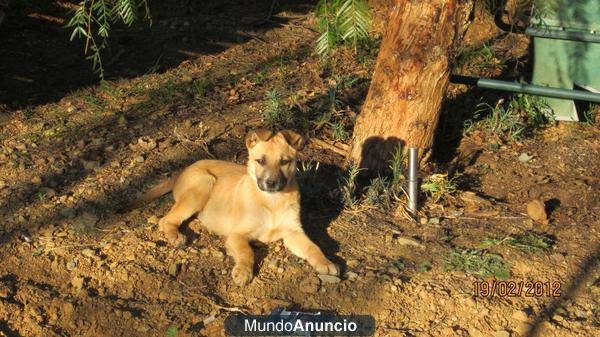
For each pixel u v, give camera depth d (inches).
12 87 134.3
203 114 126.3
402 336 88.7
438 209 106.3
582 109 125.3
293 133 100.0
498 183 111.7
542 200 107.3
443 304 91.2
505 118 120.6
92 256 99.0
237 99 130.4
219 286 95.3
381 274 94.9
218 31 155.3
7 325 92.0
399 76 107.9
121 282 95.7
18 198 108.9
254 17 161.0
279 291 94.1
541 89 114.4
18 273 97.6
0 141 120.8
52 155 117.5
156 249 99.5
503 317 89.7
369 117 111.1
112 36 151.9
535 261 96.2
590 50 119.9
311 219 104.6
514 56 140.9
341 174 112.0
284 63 141.9
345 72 137.4
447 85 109.2
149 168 114.5
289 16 161.8
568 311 90.2
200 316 91.7
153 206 107.7
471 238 100.8
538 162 114.6
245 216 99.3
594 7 116.7
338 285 93.8
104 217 105.7
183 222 104.9
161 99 131.1
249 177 99.9
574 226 102.2
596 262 95.9
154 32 154.5
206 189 103.8
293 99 127.3
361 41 143.9
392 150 110.7
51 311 93.0
